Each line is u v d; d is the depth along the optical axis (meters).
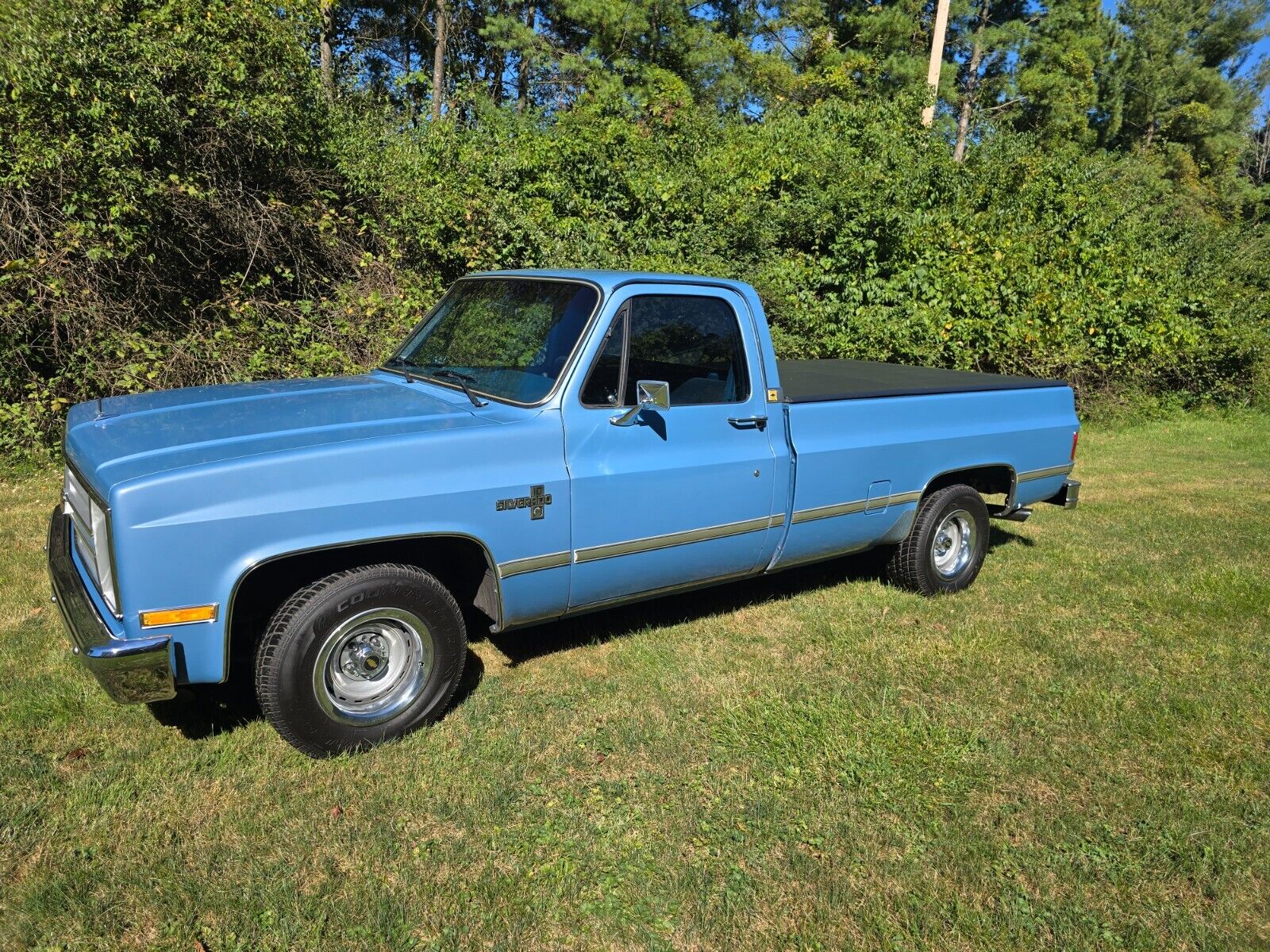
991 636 5.14
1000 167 16.86
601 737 3.86
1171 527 7.73
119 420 3.85
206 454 3.32
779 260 12.73
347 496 3.42
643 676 4.45
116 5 8.27
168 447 3.39
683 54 24.89
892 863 3.16
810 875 3.07
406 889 2.91
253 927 2.71
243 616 3.64
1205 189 37.16
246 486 3.24
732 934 2.80
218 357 8.64
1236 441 12.29
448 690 3.83
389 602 3.55
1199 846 3.32
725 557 4.69
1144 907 3.02
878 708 4.21
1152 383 14.46
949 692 4.46
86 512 3.49
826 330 12.12
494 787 3.46
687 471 4.34
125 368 8.23
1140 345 13.57
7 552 5.62
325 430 3.63
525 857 3.11
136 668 3.08
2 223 7.84
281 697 3.38
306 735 3.46
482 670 4.45
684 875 3.03
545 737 3.84
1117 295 14.12
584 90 22.58
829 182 14.59
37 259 7.94
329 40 15.61
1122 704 4.39
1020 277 12.77
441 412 3.97
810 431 4.92
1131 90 41.91
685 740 3.88
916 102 19.92
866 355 11.87
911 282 12.68
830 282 12.80
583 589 4.18
